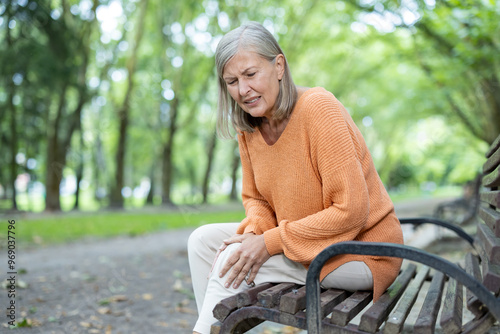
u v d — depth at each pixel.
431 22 7.81
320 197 1.76
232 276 1.73
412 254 1.40
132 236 8.20
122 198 17.39
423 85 14.63
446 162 34.03
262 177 1.88
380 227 1.81
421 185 50.41
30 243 6.79
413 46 10.72
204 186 20.16
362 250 1.45
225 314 1.61
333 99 1.73
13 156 13.47
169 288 4.08
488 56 7.14
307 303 1.50
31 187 18.17
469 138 19.72
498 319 1.31
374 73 18.61
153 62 17.67
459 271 1.35
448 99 13.85
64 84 13.06
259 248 1.75
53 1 13.05
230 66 1.73
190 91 18.52
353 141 1.75
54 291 3.83
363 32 12.17
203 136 24.12
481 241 1.98
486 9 6.38
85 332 2.81
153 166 25.22
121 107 17.22
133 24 16.92
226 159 29.31
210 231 1.96
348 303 1.60
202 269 1.94
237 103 1.85
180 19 17.12
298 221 1.71
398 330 1.43
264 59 1.72
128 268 4.99
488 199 1.88
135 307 3.43
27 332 2.75
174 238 8.02
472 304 1.48
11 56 11.09
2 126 13.86
